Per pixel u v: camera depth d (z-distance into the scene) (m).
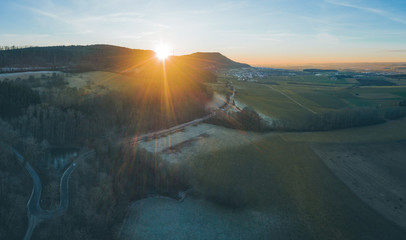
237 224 86.19
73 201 83.00
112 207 83.81
